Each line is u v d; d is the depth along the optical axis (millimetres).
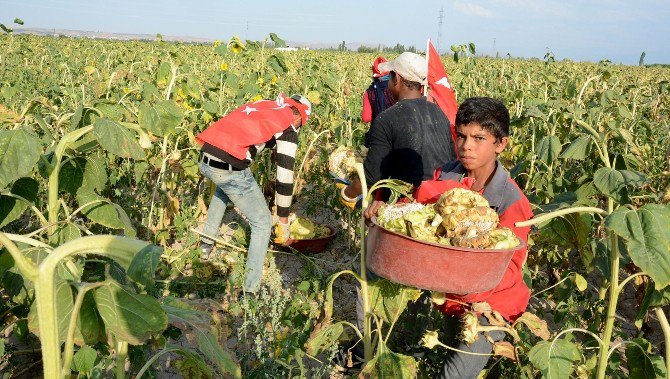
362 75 16750
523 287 2506
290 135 4301
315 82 8820
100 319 1472
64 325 1431
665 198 3039
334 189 5957
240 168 4035
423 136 3262
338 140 6797
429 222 2049
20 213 2516
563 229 2969
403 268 2033
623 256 3248
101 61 14750
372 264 2170
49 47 18984
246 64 11023
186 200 5543
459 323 2520
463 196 2027
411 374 2262
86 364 1968
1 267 2170
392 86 3750
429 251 1958
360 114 7930
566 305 3777
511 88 10234
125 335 1353
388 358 2295
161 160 5133
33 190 2656
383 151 3311
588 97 8688
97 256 3420
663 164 4848
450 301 2449
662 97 10750
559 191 4383
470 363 2439
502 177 2416
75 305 1333
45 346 1169
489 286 2041
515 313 2477
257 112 4152
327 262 5039
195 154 5500
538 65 21531
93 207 2850
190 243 4652
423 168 3277
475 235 1965
